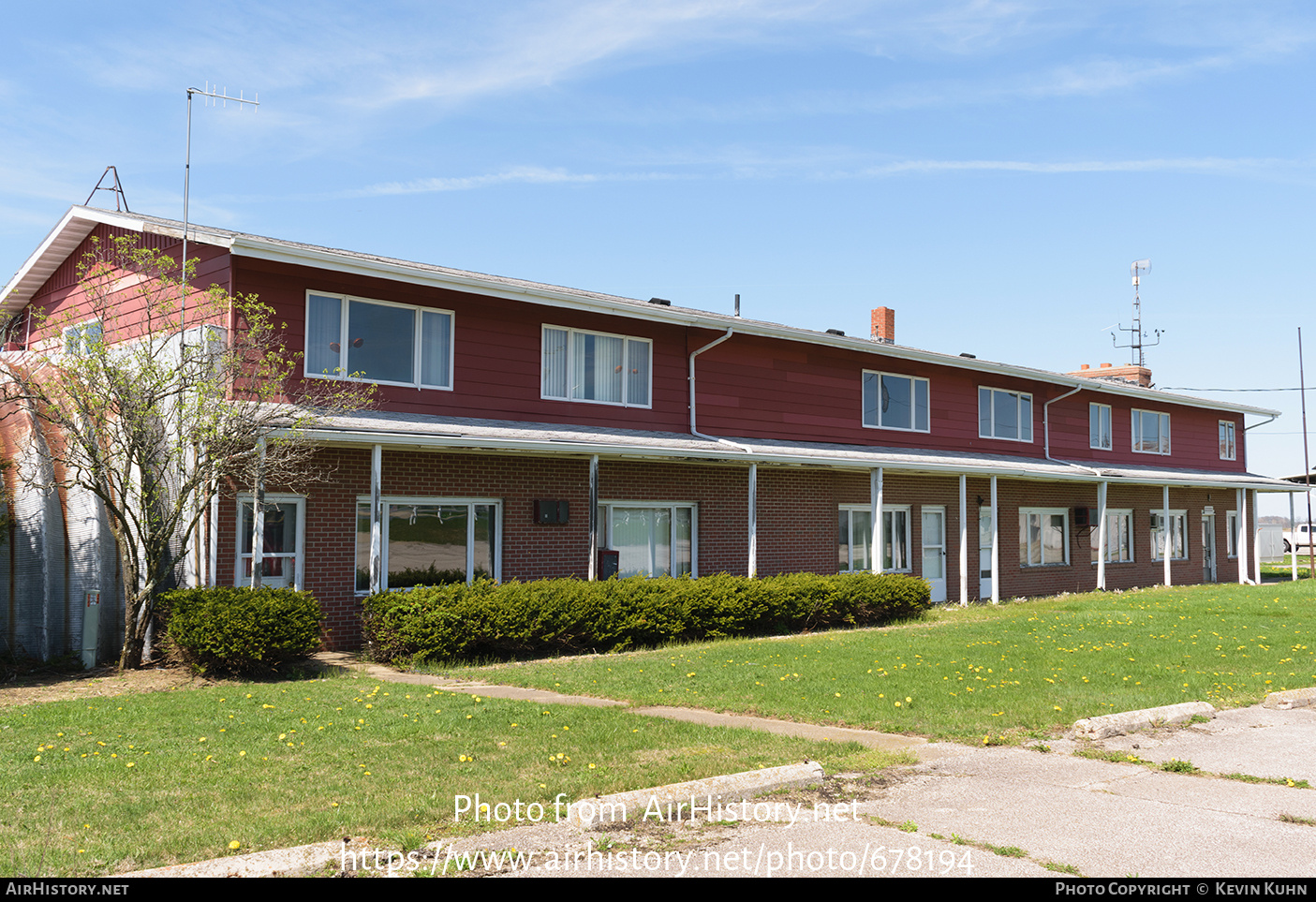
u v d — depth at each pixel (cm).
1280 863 530
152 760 750
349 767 727
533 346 1748
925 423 2448
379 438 1373
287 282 1478
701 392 1992
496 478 1662
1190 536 3253
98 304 1543
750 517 1817
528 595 1423
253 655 1176
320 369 1505
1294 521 3269
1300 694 1021
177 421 1295
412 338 1611
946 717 913
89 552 1352
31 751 782
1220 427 3503
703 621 1630
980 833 582
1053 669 1209
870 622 1894
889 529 2333
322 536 1471
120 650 1349
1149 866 524
